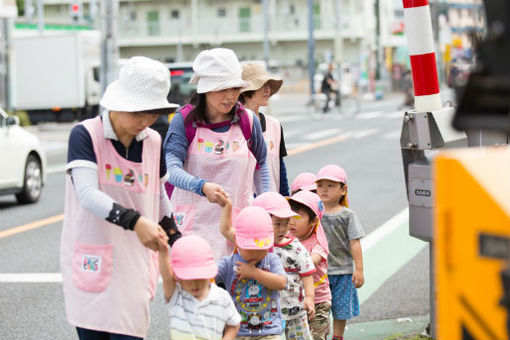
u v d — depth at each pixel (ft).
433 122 16.69
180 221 15.97
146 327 13.52
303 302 15.99
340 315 18.70
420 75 16.84
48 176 58.85
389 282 25.43
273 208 15.40
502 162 6.88
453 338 6.97
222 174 15.93
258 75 18.42
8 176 43.34
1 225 38.27
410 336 19.33
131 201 13.26
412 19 16.76
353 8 238.48
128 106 12.44
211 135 15.96
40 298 24.67
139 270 13.32
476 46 7.12
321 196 18.90
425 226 16.74
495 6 6.72
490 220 6.55
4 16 77.20
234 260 14.61
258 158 16.66
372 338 19.67
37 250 31.86
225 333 13.47
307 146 71.00
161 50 249.34
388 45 249.14
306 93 226.38
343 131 87.66
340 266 18.74
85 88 116.98
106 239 13.07
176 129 15.94
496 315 6.59
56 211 42.27
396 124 95.45
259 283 14.42
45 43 116.16
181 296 13.23
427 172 16.51
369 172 52.49
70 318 13.32
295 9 242.37
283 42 245.65
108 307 13.07
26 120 99.35
